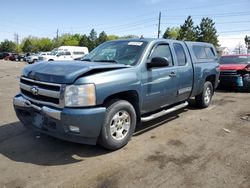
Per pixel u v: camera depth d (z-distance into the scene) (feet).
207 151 15.23
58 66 14.64
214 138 17.37
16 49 366.22
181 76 19.85
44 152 14.76
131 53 17.12
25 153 14.61
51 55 95.14
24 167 13.06
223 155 14.70
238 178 12.25
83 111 12.98
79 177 12.19
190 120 21.39
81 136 13.41
